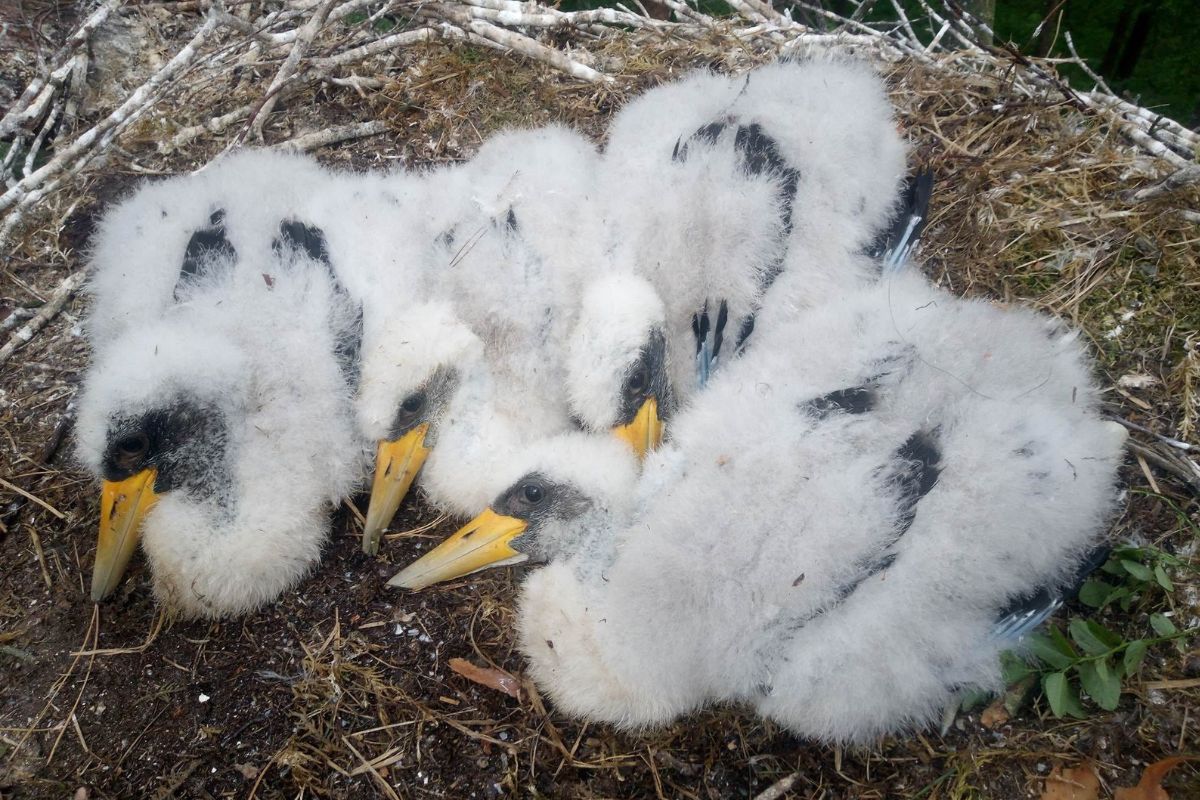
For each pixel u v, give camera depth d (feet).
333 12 2.59
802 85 2.27
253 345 2.04
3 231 2.39
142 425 1.91
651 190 2.19
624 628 1.75
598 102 2.71
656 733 1.82
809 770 1.76
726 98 2.30
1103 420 1.98
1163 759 1.69
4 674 1.90
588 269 2.16
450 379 2.10
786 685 1.67
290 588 2.02
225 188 2.24
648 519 1.78
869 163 2.21
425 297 2.17
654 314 2.07
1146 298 2.19
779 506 1.66
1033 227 2.31
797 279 2.13
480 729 1.83
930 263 2.32
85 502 2.09
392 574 2.04
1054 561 1.73
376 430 2.06
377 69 2.80
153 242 2.18
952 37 3.13
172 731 1.84
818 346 1.86
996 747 1.75
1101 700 1.69
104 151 2.51
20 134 2.62
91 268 2.36
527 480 1.94
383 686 1.87
